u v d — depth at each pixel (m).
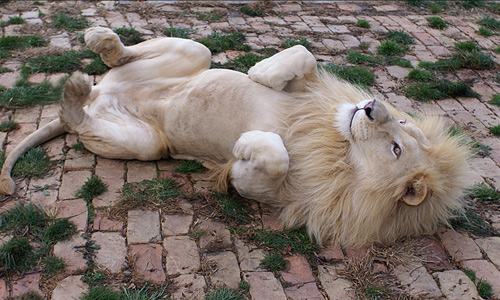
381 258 3.54
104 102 4.07
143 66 4.11
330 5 8.41
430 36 7.52
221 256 3.41
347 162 3.57
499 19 8.52
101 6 7.39
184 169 4.17
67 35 6.36
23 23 6.58
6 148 4.27
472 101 5.86
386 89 5.91
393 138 3.41
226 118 3.79
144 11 7.34
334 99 3.80
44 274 3.15
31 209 3.56
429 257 3.58
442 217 3.76
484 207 4.16
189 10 7.55
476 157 4.80
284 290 3.21
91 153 4.27
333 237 3.64
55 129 4.33
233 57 6.18
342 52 6.71
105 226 3.54
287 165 3.45
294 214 3.70
